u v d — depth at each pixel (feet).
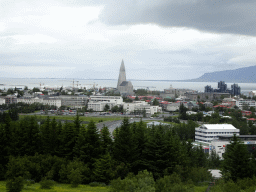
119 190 615.16
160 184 634.43
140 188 598.75
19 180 616.39
